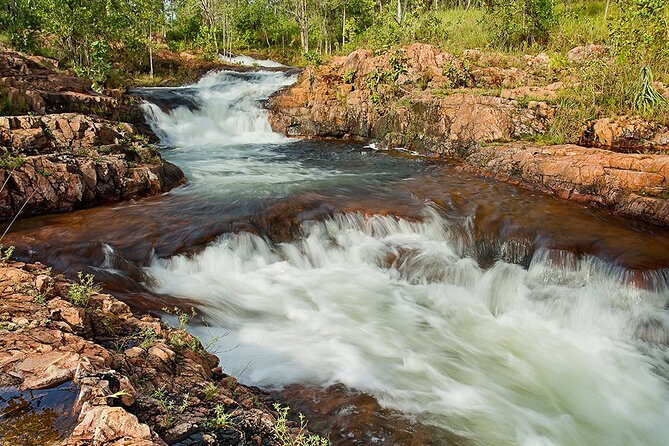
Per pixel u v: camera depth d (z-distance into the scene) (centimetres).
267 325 570
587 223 822
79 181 856
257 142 1695
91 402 247
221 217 811
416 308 658
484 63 1722
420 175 1169
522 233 794
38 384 264
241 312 596
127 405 265
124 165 943
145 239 723
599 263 695
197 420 279
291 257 759
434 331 601
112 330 380
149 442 223
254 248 751
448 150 1384
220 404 311
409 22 2086
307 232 809
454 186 1053
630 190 873
